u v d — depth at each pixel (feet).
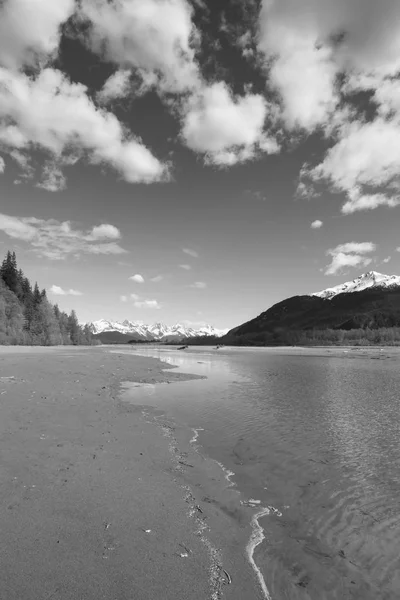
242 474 32.37
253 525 23.11
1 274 465.88
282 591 16.69
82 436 39.78
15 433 38.65
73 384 78.28
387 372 134.82
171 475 30.91
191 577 17.02
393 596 16.62
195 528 21.91
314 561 19.36
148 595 15.42
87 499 24.39
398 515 24.98
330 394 78.79
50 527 20.38
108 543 19.25
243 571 18.03
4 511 21.86
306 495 28.14
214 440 42.93
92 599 14.87
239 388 87.40
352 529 23.02
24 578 15.87
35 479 26.99
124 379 97.76
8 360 130.52
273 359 233.35
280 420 53.47
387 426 50.14
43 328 434.30
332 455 37.93
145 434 43.16
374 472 33.04
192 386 90.22
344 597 16.47
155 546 19.44
